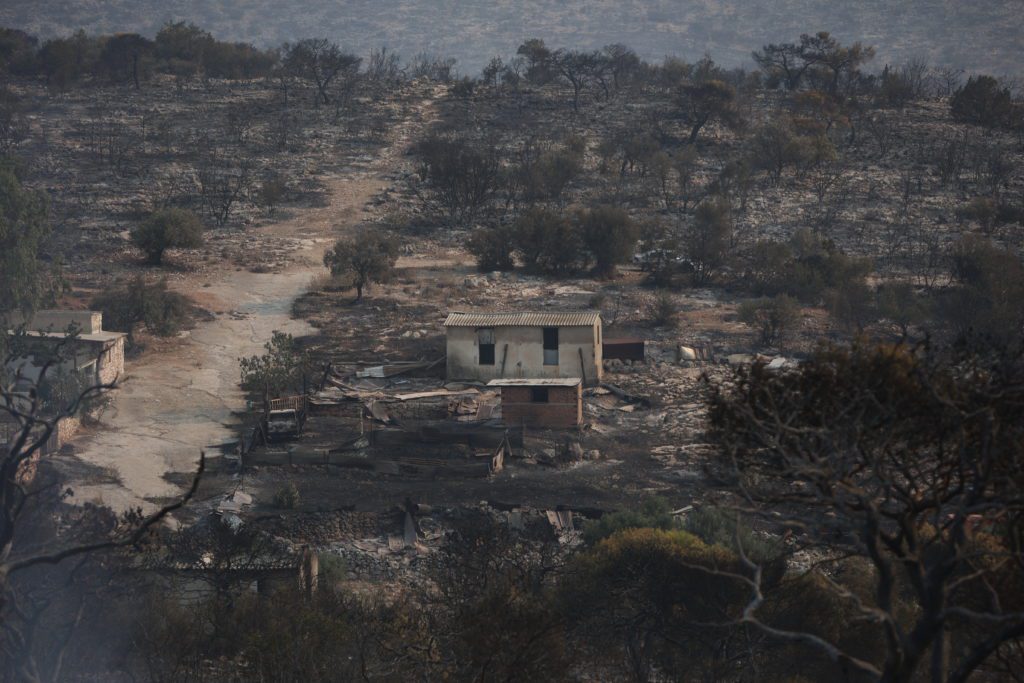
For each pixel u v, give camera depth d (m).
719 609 31.36
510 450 65.00
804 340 92.38
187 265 124.56
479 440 66.06
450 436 66.50
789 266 112.50
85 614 27.31
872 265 116.12
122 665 27.77
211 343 94.31
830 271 112.25
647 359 86.62
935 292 109.25
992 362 21.09
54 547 28.53
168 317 96.31
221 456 65.31
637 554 33.22
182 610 33.47
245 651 29.89
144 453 65.56
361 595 42.06
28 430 21.05
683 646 31.77
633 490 58.62
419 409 74.31
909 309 96.06
